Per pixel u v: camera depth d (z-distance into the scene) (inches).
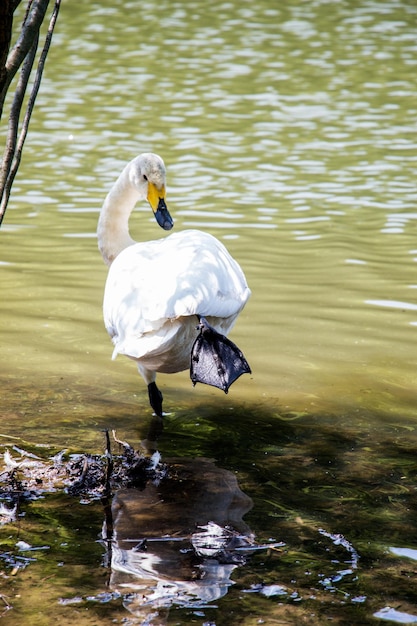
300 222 560.7
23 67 238.5
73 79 1013.2
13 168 239.8
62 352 375.6
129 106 889.5
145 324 275.4
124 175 361.4
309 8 1561.3
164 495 261.0
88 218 565.6
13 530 238.1
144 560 224.4
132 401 333.4
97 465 277.1
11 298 434.3
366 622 199.9
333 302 434.0
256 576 217.6
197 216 567.2
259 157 717.9
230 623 198.5
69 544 231.3
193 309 270.7
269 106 901.2
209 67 1091.9
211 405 332.2
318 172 677.9
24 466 275.0
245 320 413.1
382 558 227.1
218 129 805.9
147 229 542.6
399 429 309.9
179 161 701.3
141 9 1545.3
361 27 1382.9
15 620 198.2
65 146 740.0
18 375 350.6
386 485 269.1
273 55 1171.3
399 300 436.8
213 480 271.4
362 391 342.0
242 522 245.1
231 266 304.5
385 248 515.2
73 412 319.9
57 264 484.7
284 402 333.4
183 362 299.3
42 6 232.1
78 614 200.7
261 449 295.0
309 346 385.1
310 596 209.3
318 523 245.1
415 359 371.9
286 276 467.8
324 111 883.4
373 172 679.1
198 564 222.5
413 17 1467.8
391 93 964.0
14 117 237.6
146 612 202.1
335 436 304.5
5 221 557.3
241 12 1521.9
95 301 434.6
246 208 586.9
